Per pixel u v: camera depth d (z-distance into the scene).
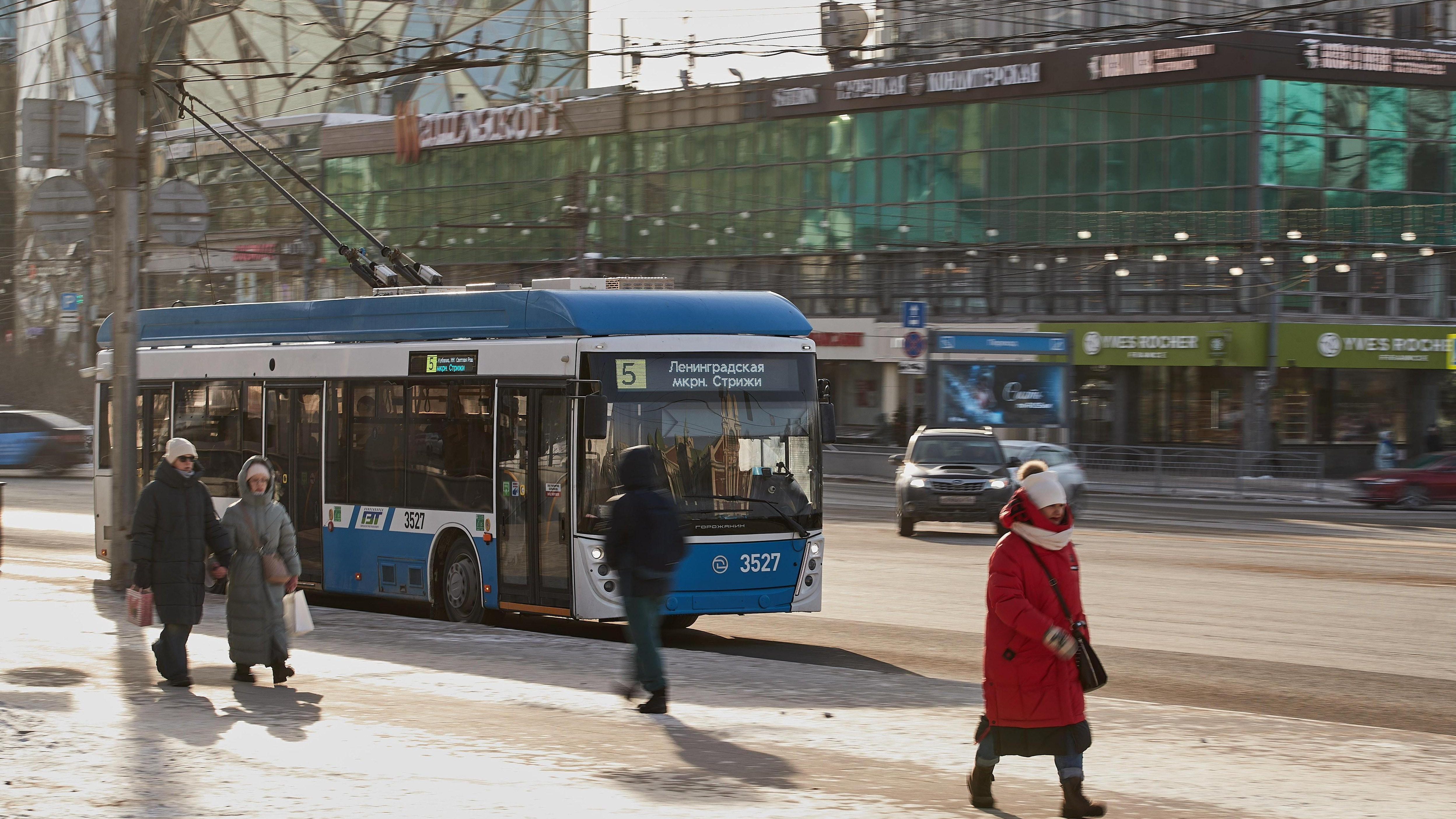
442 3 79.44
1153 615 15.08
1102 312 47.75
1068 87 48.06
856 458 46.25
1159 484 41.25
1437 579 18.59
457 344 13.89
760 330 13.14
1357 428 45.53
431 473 14.10
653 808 6.61
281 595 10.02
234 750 7.80
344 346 15.20
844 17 54.28
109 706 9.04
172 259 73.00
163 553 9.77
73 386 66.94
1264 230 44.62
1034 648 6.43
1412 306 45.84
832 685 10.12
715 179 56.88
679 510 12.40
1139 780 7.38
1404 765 7.75
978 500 24.66
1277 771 7.61
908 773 7.47
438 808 6.58
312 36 76.50
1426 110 45.66
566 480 12.61
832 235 53.97
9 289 72.50
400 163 65.81
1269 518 32.00
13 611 13.48
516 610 13.14
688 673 10.54
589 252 59.75
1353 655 12.52
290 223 69.62
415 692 9.67
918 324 41.59
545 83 81.69
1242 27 36.44
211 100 73.94
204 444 16.84
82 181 16.45
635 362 12.60
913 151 51.97
